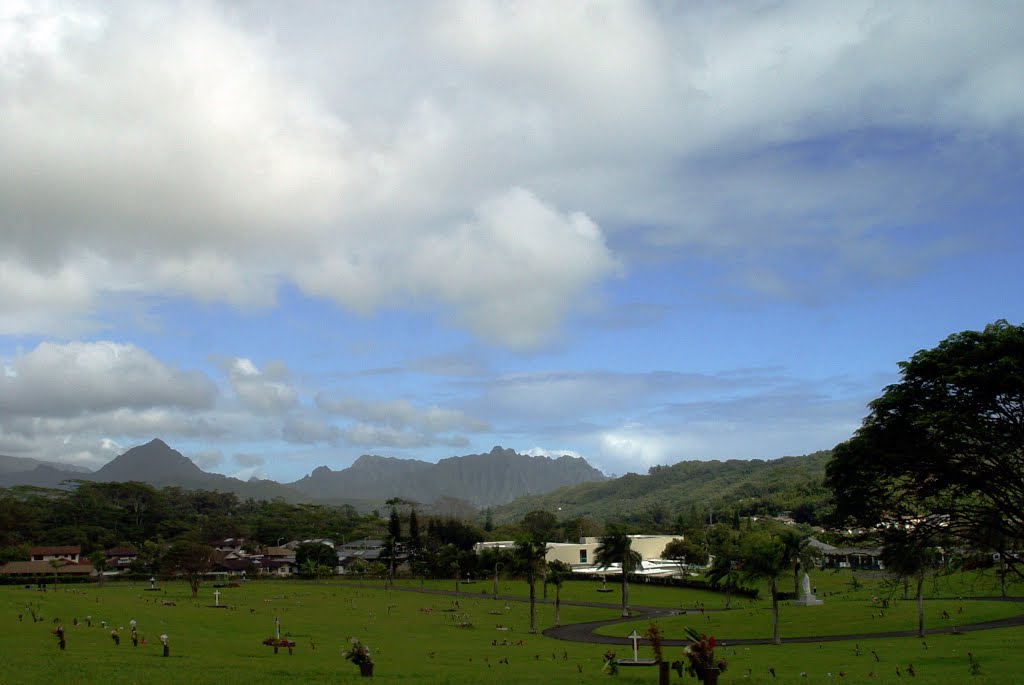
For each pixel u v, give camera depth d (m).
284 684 47.16
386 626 97.75
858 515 31.41
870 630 84.56
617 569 198.50
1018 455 27.78
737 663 63.34
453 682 48.75
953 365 27.20
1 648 57.19
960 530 30.16
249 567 195.38
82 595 108.19
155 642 69.00
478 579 189.88
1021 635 69.69
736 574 131.50
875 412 29.50
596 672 56.03
